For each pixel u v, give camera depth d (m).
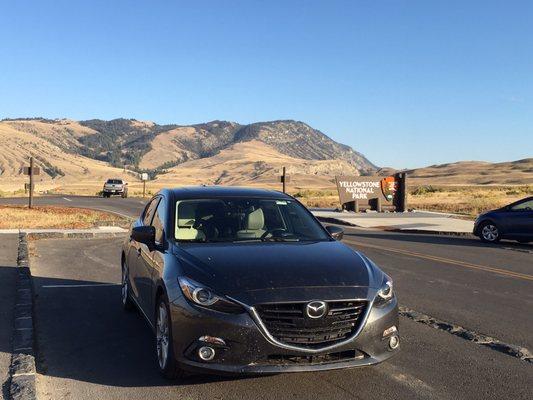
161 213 6.61
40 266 11.93
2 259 12.20
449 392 5.07
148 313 6.21
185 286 4.95
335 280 4.93
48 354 6.12
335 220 26.50
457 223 25.06
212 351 4.70
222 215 6.29
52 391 5.04
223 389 5.07
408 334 7.00
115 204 39.56
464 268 12.41
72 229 19.70
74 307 8.36
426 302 8.85
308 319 4.67
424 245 17.11
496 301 8.98
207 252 5.44
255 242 5.87
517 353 6.25
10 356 5.77
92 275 11.01
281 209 6.60
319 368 4.68
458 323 7.57
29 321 7.09
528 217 17.28
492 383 5.32
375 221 26.09
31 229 19.22
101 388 5.11
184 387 5.12
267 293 4.70
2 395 4.77
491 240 18.16
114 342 6.59
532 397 4.99
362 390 5.07
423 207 38.59
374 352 4.90
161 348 5.40
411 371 5.61
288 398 4.86
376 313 4.89
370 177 32.44
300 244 5.83
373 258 13.83
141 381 5.29
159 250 5.94
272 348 4.62
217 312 4.71
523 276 11.45
